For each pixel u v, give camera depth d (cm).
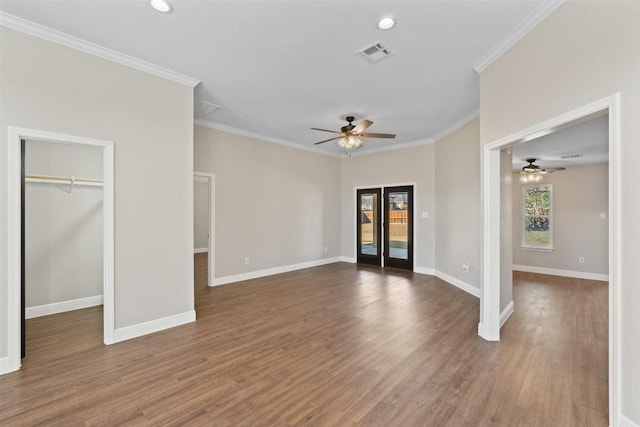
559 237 682
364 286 530
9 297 246
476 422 188
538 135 251
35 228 374
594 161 626
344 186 793
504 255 363
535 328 341
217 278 541
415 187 650
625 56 172
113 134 300
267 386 226
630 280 171
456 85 370
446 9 231
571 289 541
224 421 188
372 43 279
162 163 336
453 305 421
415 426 184
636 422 168
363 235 759
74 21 250
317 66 325
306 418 191
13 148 248
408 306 417
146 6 231
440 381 233
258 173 608
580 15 201
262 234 615
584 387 225
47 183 383
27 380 233
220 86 377
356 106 443
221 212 547
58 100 270
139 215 318
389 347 291
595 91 191
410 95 402
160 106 334
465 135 497
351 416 193
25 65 254
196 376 240
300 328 340
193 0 224
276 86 376
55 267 389
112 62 300
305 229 705
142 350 285
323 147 716
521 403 206
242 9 234
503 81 281
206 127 525
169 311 341
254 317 375
